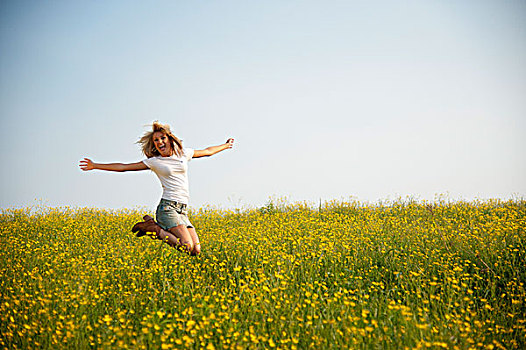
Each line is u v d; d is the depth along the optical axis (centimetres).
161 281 589
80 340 410
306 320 452
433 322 446
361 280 584
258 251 694
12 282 574
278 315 450
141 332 414
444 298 530
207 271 635
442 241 741
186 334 420
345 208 1266
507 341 425
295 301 473
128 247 745
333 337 404
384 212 1159
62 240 887
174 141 670
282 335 417
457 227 863
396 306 442
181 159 671
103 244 804
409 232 820
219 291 553
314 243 754
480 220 939
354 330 396
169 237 676
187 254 685
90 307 493
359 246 726
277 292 510
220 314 434
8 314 466
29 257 689
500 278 578
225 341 391
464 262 641
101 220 1152
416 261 652
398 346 391
